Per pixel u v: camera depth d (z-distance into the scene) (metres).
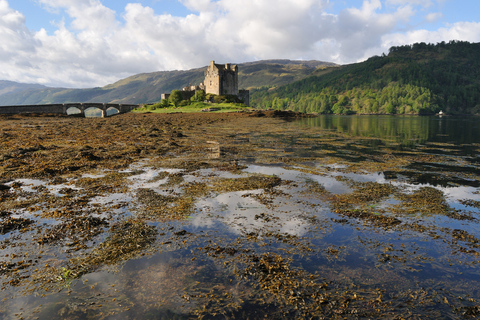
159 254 6.39
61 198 9.91
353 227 7.93
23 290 5.17
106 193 10.55
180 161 16.67
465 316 4.65
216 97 128.25
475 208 9.38
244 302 4.91
